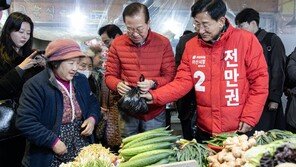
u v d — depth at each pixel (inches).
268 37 127.1
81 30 234.2
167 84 92.6
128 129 105.7
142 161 63.0
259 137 67.9
